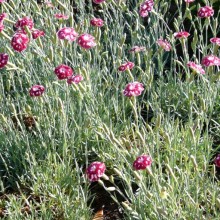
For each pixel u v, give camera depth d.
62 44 4.92
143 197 4.09
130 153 4.16
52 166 4.85
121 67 4.58
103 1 5.42
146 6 5.26
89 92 4.61
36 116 5.41
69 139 5.07
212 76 4.46
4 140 5.15
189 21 7.21
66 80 4.84
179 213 3.88
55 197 4.60
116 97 5.26
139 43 6.01
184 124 5.41
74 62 5.50
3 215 4.66
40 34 4.84
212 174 3.86
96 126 4.70
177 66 6.59
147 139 4.48
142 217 3.94
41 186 4.83
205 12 5.02
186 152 4.48
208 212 3.96
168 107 5.27
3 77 6.10
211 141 4.84
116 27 5.98
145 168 3.57
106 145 5.01
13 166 5.12
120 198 4.77
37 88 4.69
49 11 6.00
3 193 4.91
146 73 4.66
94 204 4.77
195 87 5.46
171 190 3.82
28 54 5.43
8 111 5.36
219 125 5.04
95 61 5.39
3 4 5.36
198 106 5.44
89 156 5.16
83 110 5.25
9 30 5.11
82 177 4.71
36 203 4.56
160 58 5.51
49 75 5.33
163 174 4.59
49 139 5.06
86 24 5.48
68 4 6.02
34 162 4.81
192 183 4.25
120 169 4.41
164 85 5.60
